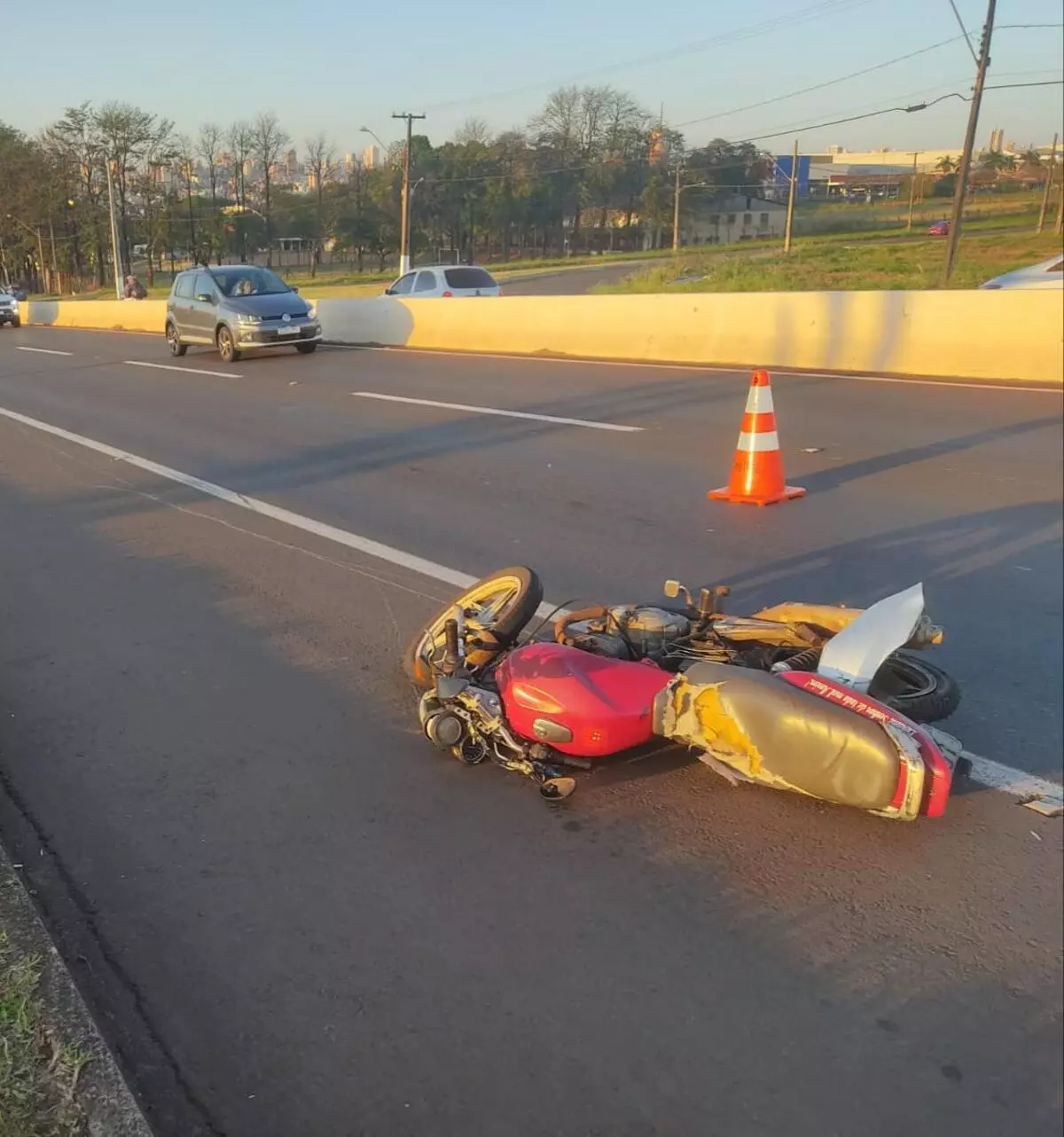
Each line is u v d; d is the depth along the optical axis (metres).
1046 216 89.88
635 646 3.98
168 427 12.27
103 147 86.25
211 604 5.77
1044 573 6.09
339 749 4.05
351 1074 2.48
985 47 33.31
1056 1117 2.37
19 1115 2.11
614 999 2.71
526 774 3.72
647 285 42.69
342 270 99.94
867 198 126.62
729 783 3.75
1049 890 3.13
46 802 3.68
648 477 8.83
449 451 10.23
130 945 2.92
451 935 2.96
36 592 6.05
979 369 14.06
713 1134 2.31
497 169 95.31
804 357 15.95
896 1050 2.55
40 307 41.34
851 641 3.38
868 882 3.18
